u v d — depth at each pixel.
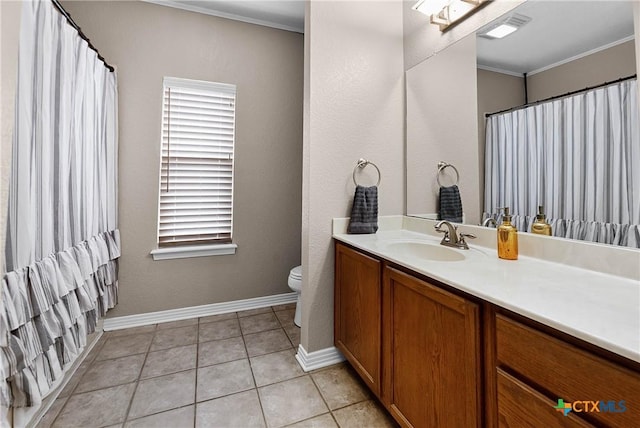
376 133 1.89
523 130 1.25
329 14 1.74
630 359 0.52
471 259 1.19
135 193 2.21
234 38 2.47
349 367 1.73
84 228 1.62
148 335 2.08
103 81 1.89
